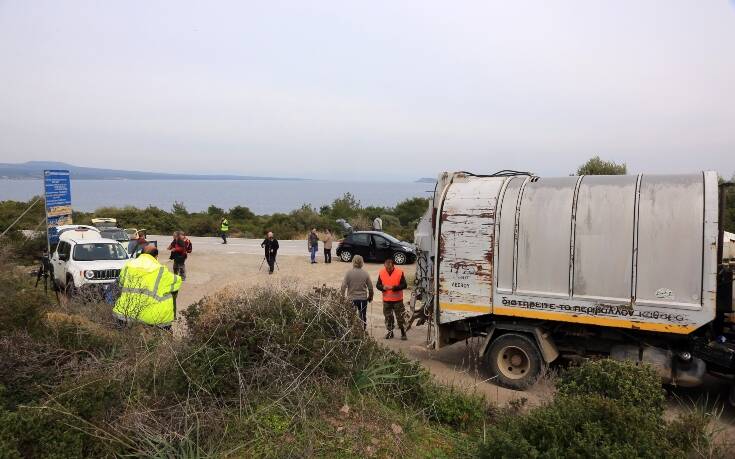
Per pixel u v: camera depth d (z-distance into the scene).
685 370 6.69
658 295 6.57
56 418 3.96
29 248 20.64
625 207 6.82
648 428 3.95
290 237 37.19
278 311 5.77
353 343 5.88
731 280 6.64
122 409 4.54
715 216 6.31
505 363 7.71
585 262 7.01
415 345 10.09
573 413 4.00
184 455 4.11
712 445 4.64
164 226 42.12
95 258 14.11
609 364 4.80
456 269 7.95
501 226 7.59
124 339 5.93
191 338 5.57
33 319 5.65
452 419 5.51
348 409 5.02
